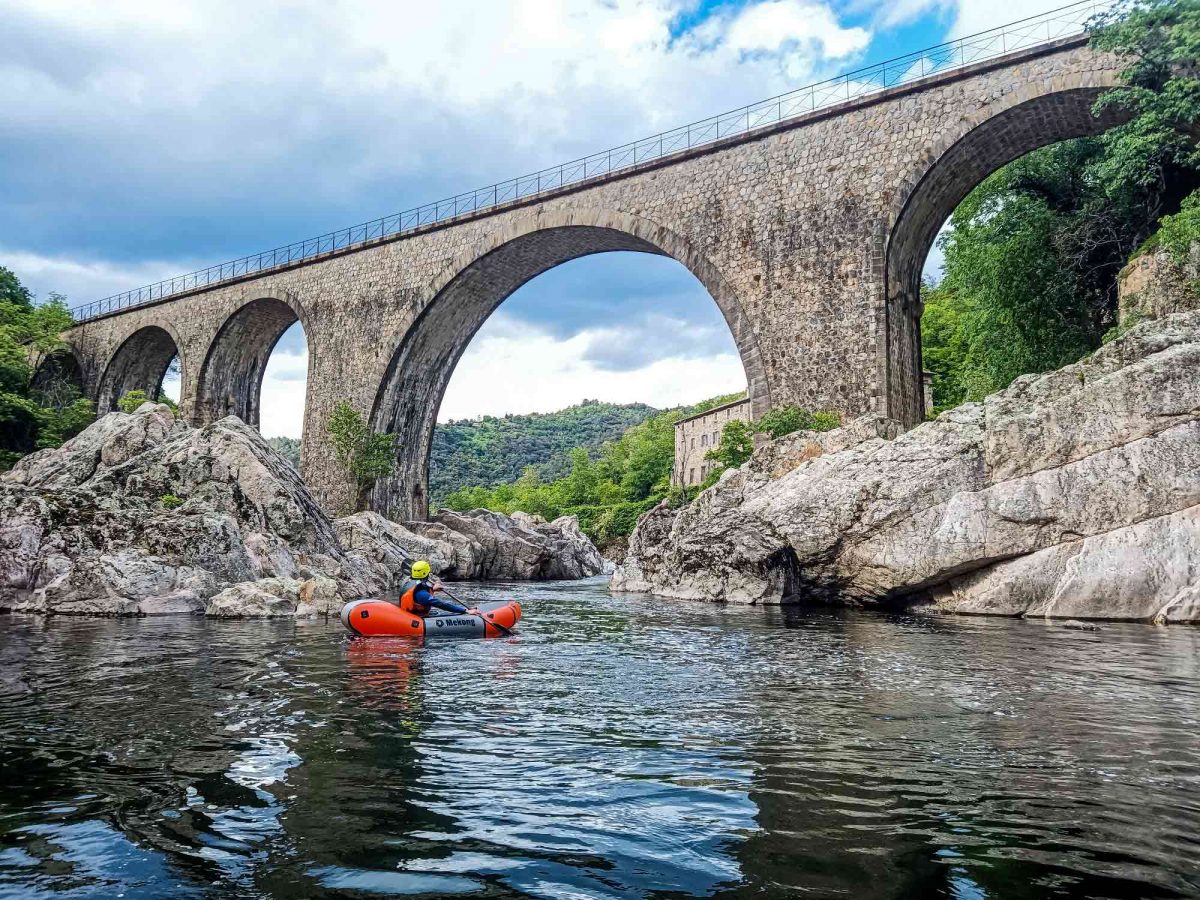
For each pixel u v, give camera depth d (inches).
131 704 249.6
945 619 521.3
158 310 1831.9
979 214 1135.0
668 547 814.5
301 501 806.5
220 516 657.6
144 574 575.5
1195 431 497.0
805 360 1007.0
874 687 278.2
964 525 557.9
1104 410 527.2
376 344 1485.0
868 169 992.9
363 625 428.5
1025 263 1012.5
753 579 682.8
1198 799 154.6
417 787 163.9
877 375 957.2
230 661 340.5
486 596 842.8
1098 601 499.8
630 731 213.5
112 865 123.7
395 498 1546.5
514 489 4488.2
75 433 1733.5
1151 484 503.8
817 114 1032.2
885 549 597.0
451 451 6855.3
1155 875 119.6
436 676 305.3
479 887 116.1
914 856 127.1
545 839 135.4
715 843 133.3
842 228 1001.5
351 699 258.4
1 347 1675.7
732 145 1101.1
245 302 1676.9
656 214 1161.4
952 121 939.3
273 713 236.7
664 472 3203.7
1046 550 530.6
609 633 453.4
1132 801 153.7
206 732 211.8
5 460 1536.7
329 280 1562.5
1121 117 905.5
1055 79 874.8
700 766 179.3
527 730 215.2
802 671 315.3
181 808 150.6
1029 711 236.1
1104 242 942.4
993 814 146.3
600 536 2925.7
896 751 191.6
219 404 1782.7
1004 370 1067.3
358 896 113.0
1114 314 983.0
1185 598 469.1
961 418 615.5
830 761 183.2
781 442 768.3
